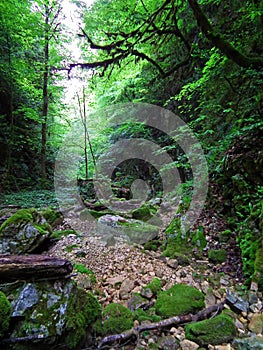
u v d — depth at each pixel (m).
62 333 1.65
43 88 10.16
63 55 9.62
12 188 8.53
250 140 3.86
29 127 10.53
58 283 1.92
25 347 1.57
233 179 3.77
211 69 5.00
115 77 8.59
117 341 1.93
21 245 3.48
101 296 2.60
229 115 4.93
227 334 1.91
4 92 9.45
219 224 3.82
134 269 3.17
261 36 4.34
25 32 8.84
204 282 2.80
